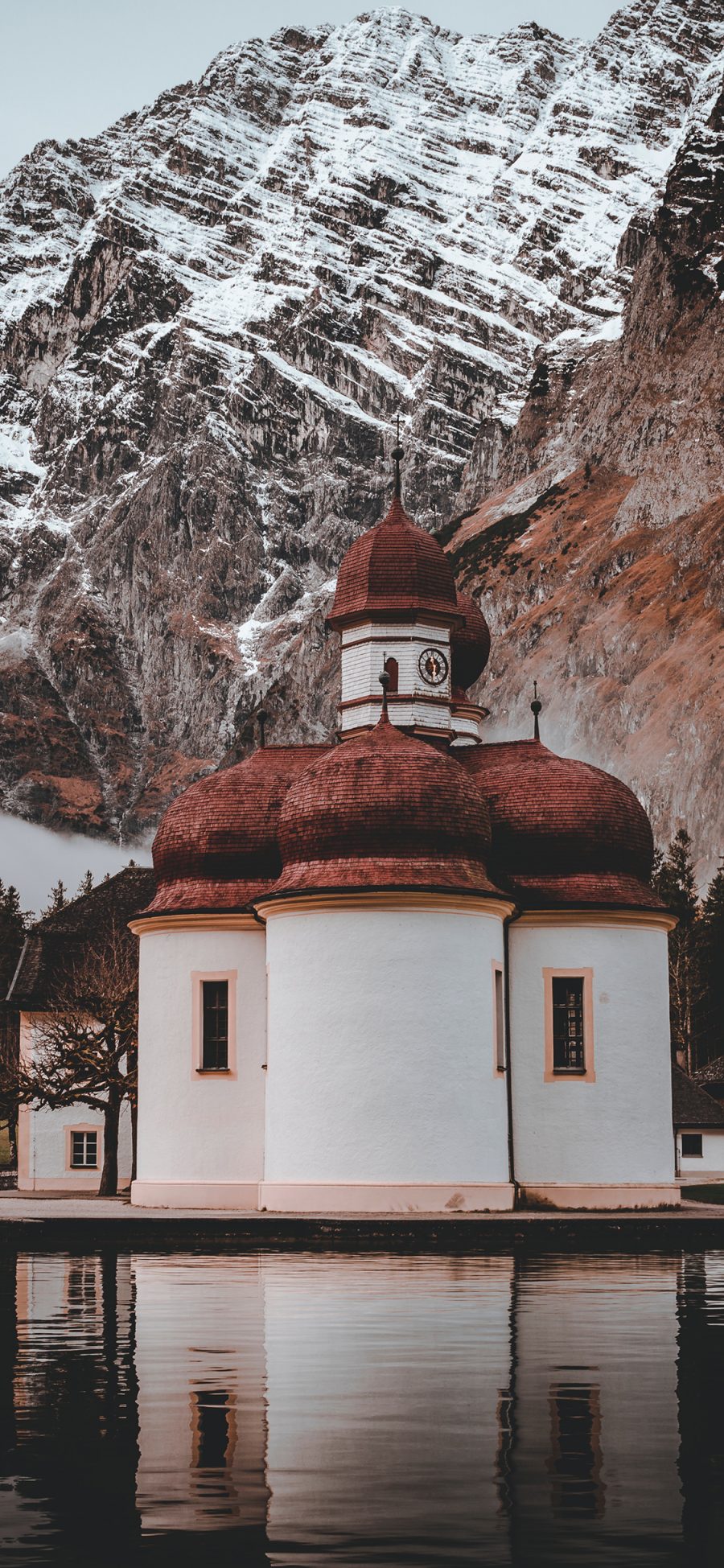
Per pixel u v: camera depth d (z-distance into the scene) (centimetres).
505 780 6338
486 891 5681
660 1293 3616
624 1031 6078
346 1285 3825
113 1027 7469
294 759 6512
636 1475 1972
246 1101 6084
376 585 6731
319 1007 5631
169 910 6203
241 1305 3391
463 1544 1728
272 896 5731
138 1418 2247
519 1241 5100
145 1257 4659
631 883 6241
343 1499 1886
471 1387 2445
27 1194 7888
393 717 6650
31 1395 2391
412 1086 5544
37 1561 1680
